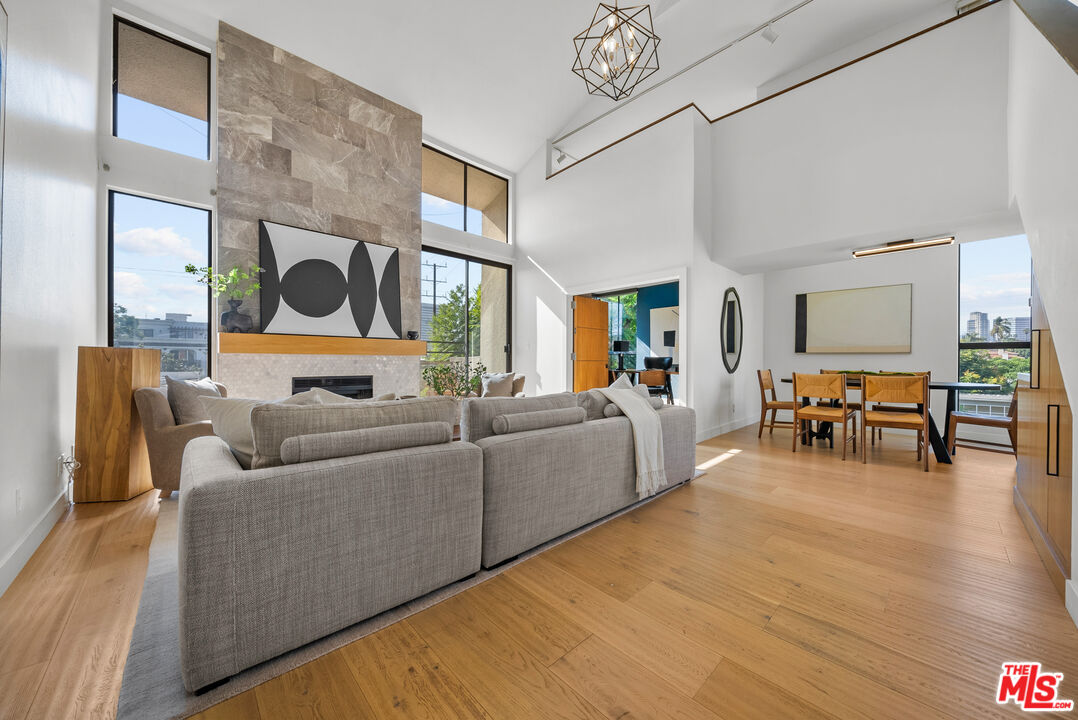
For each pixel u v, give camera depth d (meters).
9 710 1.07
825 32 4.63
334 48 4.61
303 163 4.63
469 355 6.56
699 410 4.88
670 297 8.43
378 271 5.17
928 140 3.56
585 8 4.75
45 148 2.30
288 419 1.42
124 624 1.45
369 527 1.44
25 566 1.85
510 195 7.06
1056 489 1.76
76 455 2.62
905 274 5.37
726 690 1.17
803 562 1.92
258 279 4.29
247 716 1.07
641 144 5.26
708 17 4.77
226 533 1.16
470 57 5.11
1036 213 2.05
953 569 1.85
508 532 1.89
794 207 4.34
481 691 1.17
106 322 3.64
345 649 1.33
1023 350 4.70
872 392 3.80
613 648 1.34
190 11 3.95
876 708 1.10
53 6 2.46
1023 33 2.48
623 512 2.56
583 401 2.70
